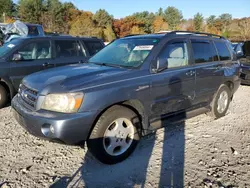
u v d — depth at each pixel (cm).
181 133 492
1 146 416
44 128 336
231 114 627
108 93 352
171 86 434
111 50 488
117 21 6588
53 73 400
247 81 980
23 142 434
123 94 366
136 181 336
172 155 405
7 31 1555
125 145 387
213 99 556
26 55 671
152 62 413
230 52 608
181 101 462
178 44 467
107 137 365
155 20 7106
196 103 505
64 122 324
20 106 379
